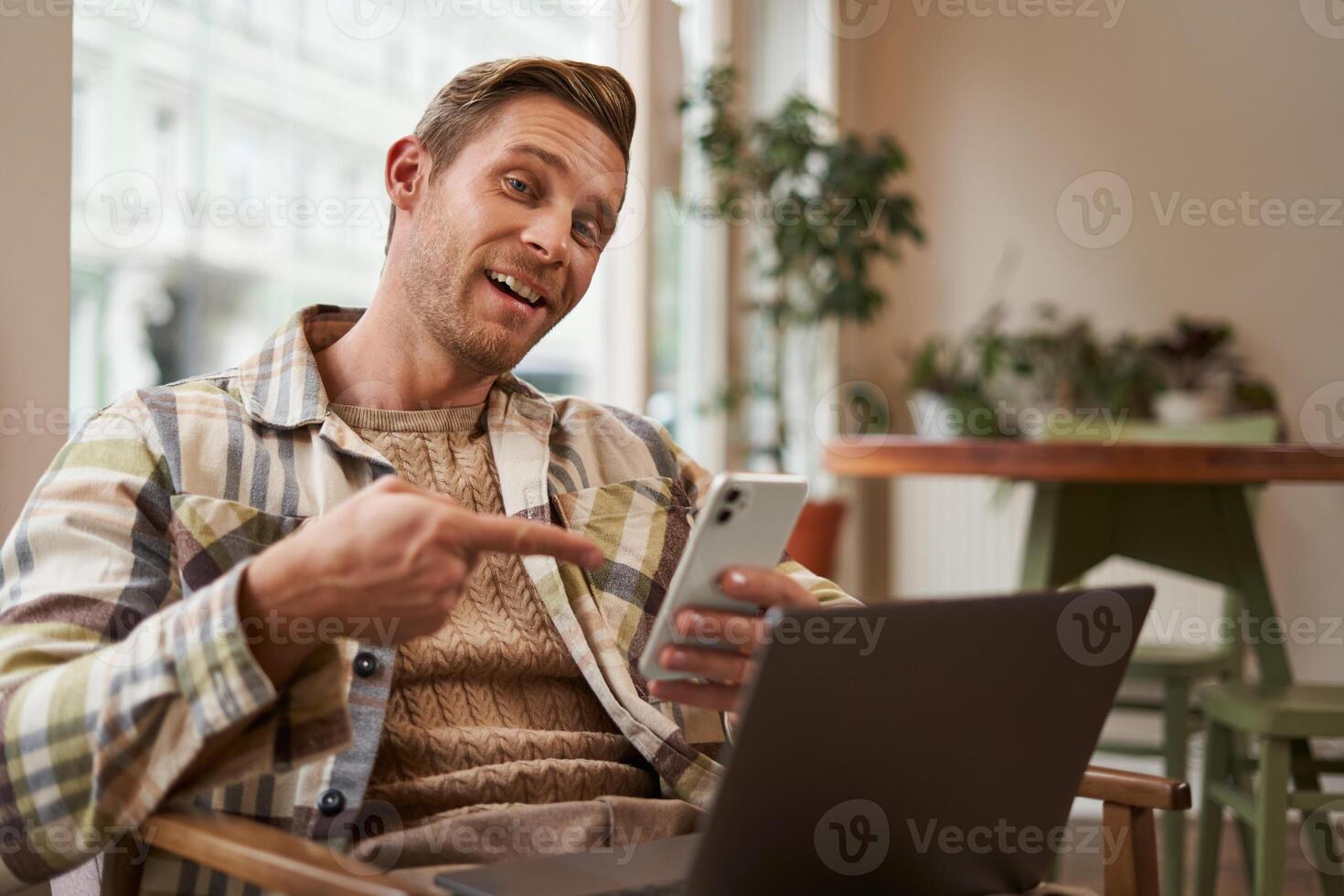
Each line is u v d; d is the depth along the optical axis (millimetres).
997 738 822
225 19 1913
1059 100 4539
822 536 3561
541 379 2914
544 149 1076
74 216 1638
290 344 1084
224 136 1921
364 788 911
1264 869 1785
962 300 4633
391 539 735
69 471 958
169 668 762
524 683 1071
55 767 774
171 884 899
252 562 772
